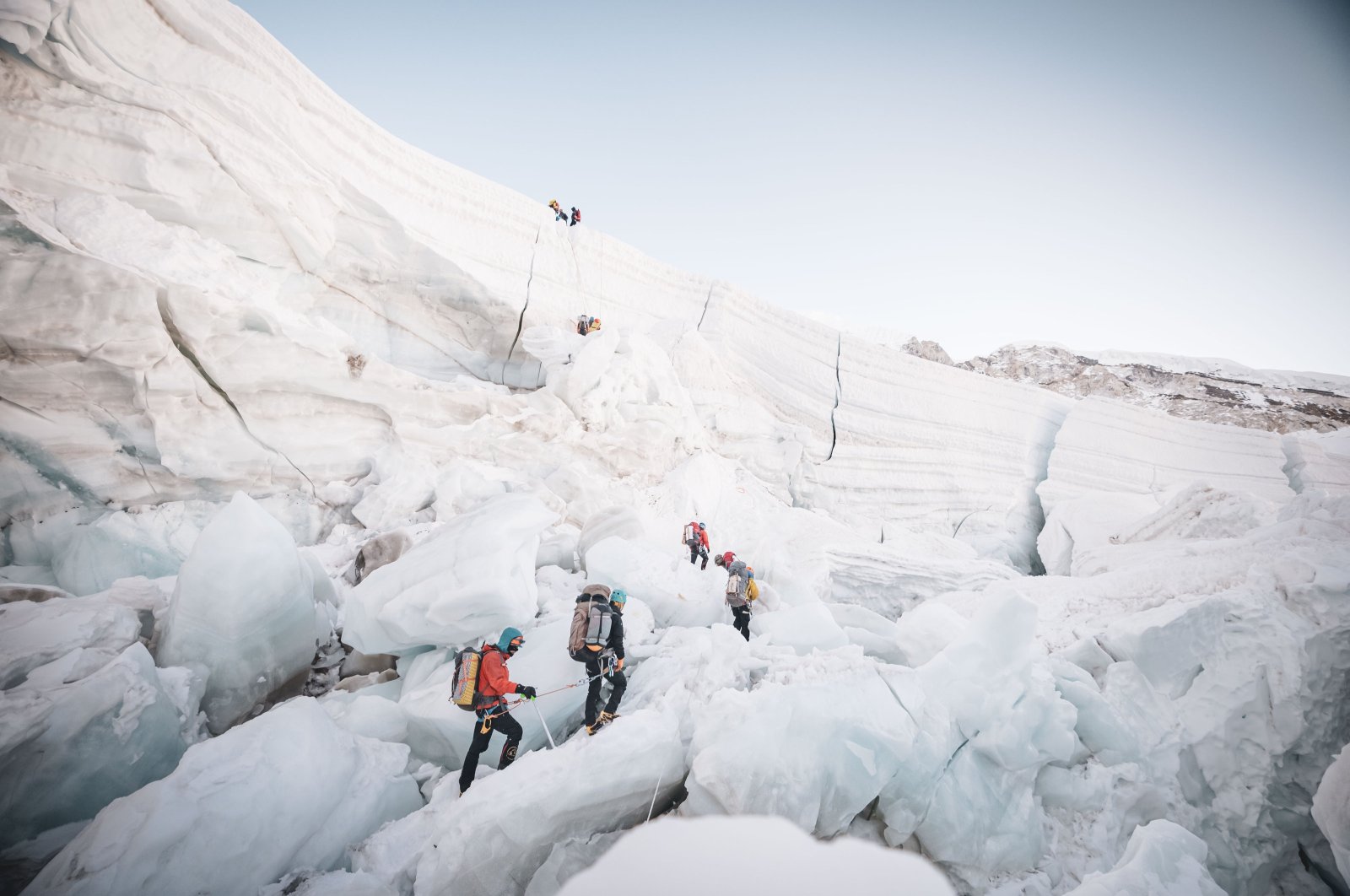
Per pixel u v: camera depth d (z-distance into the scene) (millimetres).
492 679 3930
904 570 11945
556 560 7461
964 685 4574
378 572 5258
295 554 5098
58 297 5949
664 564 6551
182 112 8516
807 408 17875
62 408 6012
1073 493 18453
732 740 3641
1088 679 5461
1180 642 5648
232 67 9555
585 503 9938
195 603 4375
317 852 3354
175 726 3891
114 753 3467
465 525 5543
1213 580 7125
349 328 10773
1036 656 5477
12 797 3119
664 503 11383
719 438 15266
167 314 6863
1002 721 4441
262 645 4680
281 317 8477
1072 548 15289
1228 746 5223
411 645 5047
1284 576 6066
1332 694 5215
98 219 7219
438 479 8891
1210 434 20078
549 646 4758
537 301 14094
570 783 3396
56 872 2680
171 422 6719
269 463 7734
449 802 3865
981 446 19375
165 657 4395
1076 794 4688
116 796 3482
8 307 5691
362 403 8914
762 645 5188
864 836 4219
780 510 13594
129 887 2658
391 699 5020
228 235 8977
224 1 9594
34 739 3195
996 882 4168
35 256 5941
